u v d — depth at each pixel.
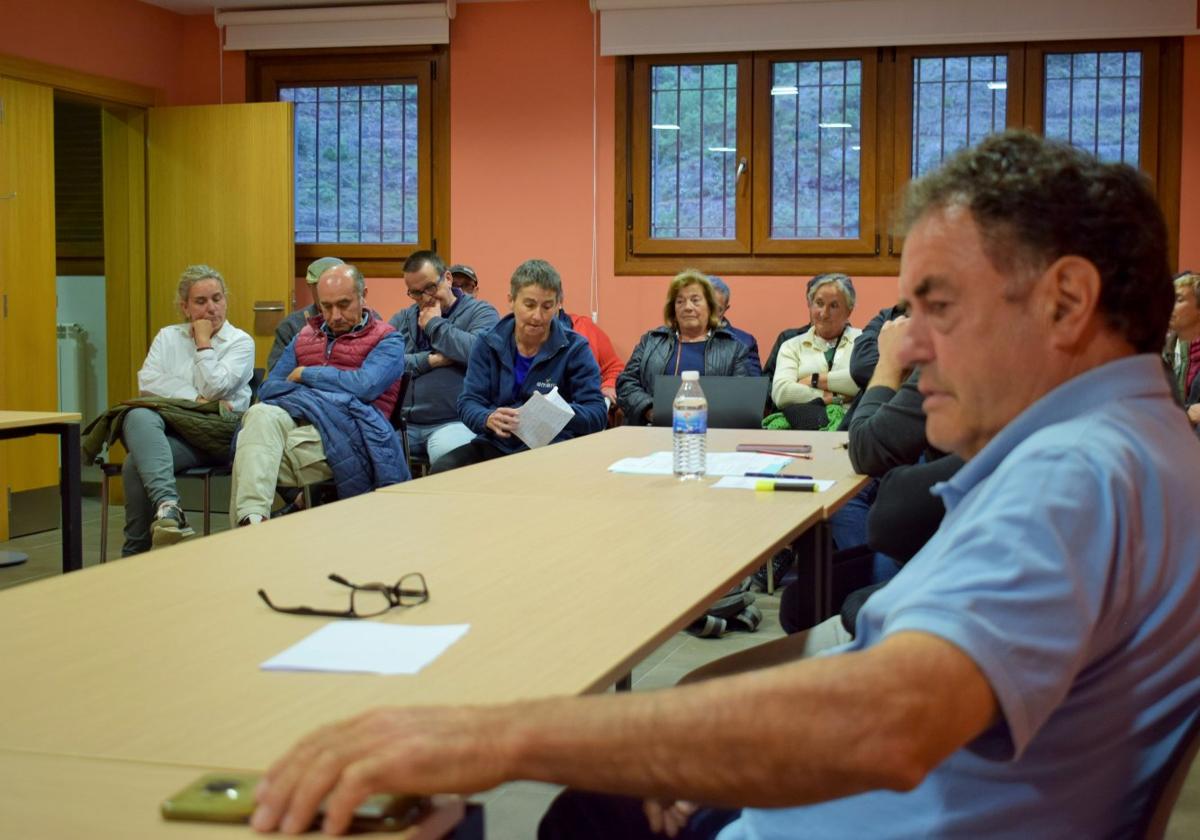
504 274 6.60
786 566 4.66
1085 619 0.81
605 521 2.10
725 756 0.78
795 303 6.30
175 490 4.52
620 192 6.42
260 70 6.82
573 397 4.29
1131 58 5.93
